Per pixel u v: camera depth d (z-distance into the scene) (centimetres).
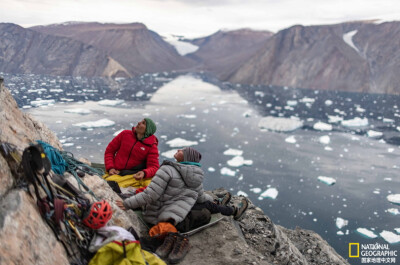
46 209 159
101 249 179
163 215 256
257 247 303
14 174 160
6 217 135
